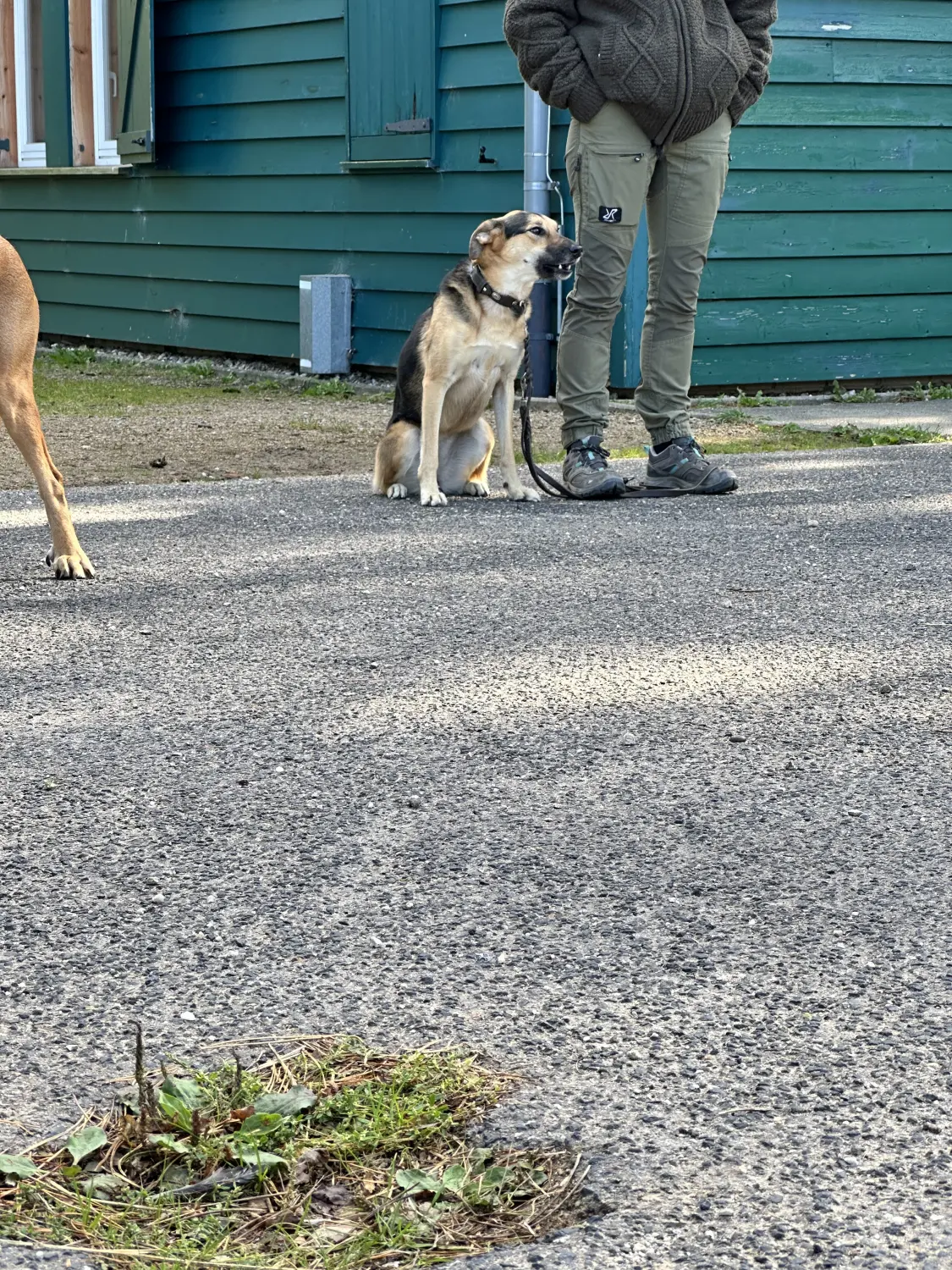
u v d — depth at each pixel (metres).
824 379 9.59
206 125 11.90
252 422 8.71
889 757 2.89
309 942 2.13
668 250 5.96
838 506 5.71
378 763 2.86
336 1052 1.83
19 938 2.14
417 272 10.35
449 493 6.34
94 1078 1.78
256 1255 1.47
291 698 3.28
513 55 9.30
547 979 2.02
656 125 5.73
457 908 2.24
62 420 8.73
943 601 4.15
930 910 2.22
